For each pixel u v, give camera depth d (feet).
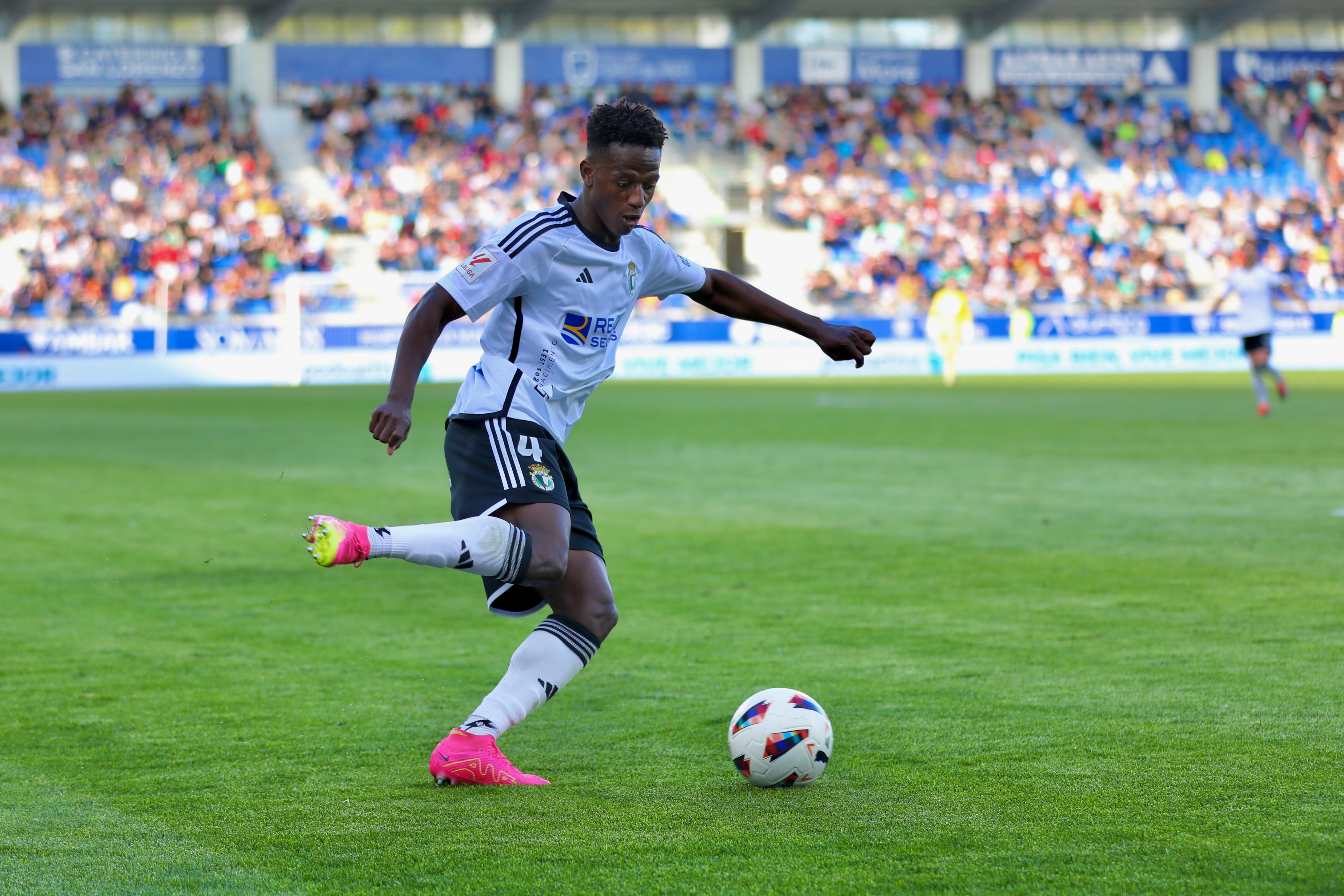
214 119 378.73
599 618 37.68
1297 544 79.87
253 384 322.14
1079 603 63.31
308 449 151.53
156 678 50.44
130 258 338.34
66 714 45.19
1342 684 47.32
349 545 31.76
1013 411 200.54
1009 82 428.97
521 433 36.58
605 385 291.79
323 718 44.55
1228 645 53.98
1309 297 385.29
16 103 368.07
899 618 60.64
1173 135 424.87
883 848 31.04
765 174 395.75
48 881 29.60
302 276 336.70
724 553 79.77
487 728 36.58
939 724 42.60
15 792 36.45
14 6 360.89
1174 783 35.96
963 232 386.32
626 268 37.91
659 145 36.58
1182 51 432.66
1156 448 142.92
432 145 386.93
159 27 386.32
